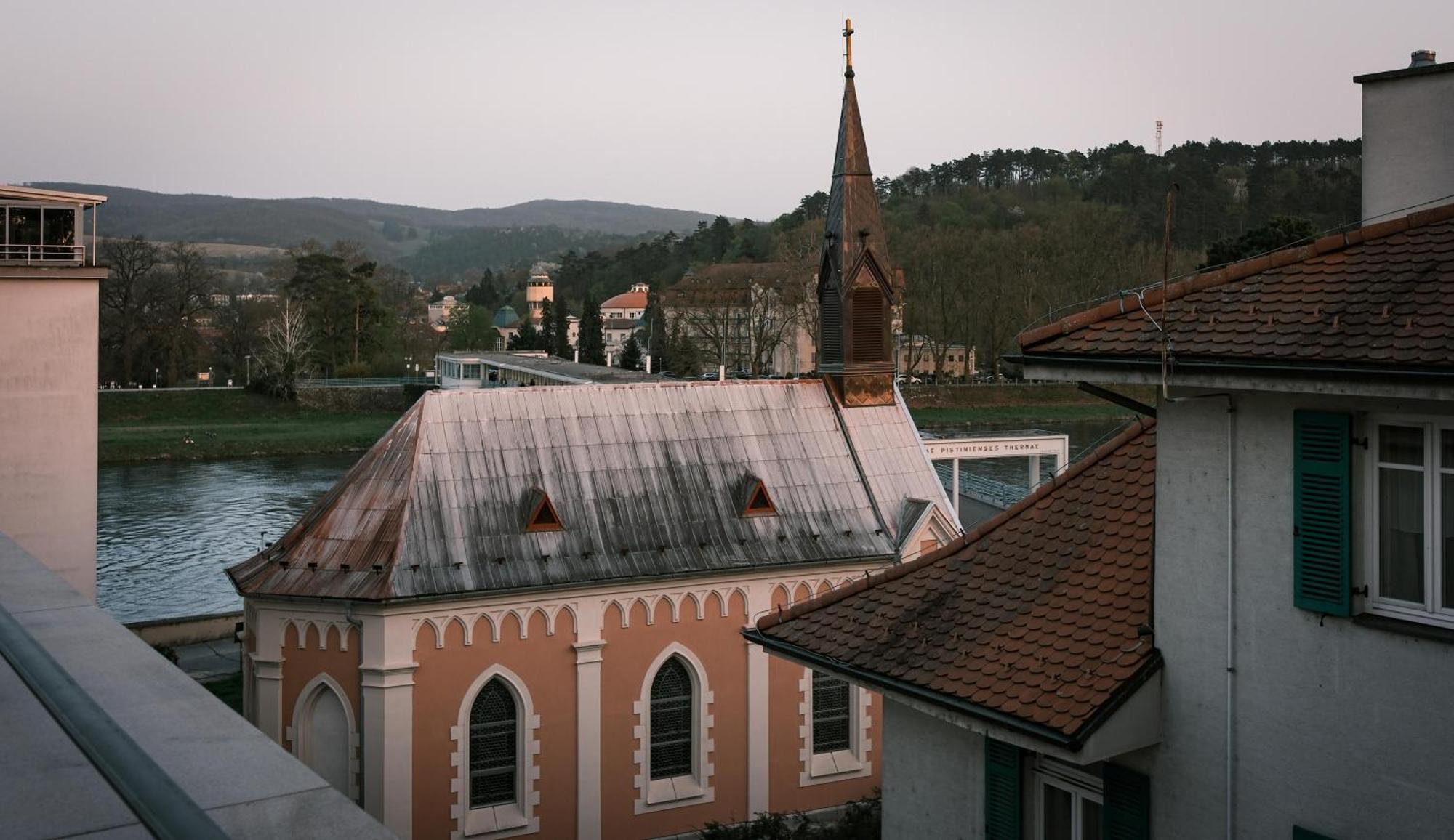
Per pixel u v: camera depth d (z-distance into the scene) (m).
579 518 38.00
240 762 6.39
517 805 36.44
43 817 5.57
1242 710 14.28
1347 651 13.19
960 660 16.80
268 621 35.41
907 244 173.75
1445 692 12.30
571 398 40.44
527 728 36.25
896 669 17.23
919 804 18.47
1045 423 150.12
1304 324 13.59
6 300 46.03
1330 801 13.36
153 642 63.28
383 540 35.66
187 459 139.25
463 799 35.53
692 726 38.88
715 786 39.00
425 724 34.97
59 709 6.84
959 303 168.25
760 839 34.41
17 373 46.34
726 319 162.50
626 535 38.16
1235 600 14.36
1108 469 19.05
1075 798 16.45
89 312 47.31
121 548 92.62
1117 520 17.84
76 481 47.38
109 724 6.58
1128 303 15.93
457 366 141.50
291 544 36.69
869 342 44.47
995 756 16.89
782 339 173.00
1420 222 14.86
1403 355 12.15
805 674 40.12
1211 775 14.62
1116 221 181.50
